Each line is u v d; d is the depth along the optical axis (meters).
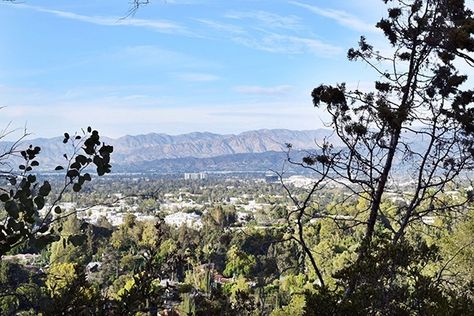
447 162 7.59
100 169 2.42
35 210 2.31
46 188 2.30
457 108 7.64
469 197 7.80
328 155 7.29
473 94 7.70
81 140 2.42
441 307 3.91
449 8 7.51
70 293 2.67
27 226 2.32
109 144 2.45
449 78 7.69
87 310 2.72
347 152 7.31
